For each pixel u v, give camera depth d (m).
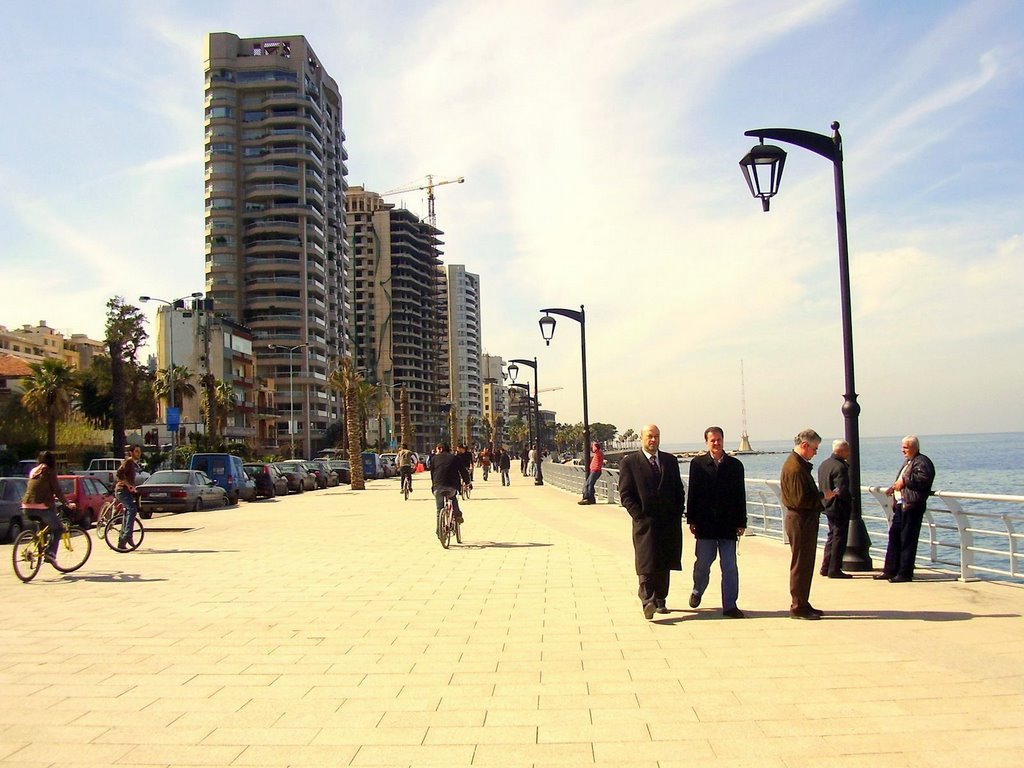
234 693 6.09
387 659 7.01
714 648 7.11
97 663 7.03
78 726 5.39
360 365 171.38
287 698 5.94
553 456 96.69
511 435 186.38
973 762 4.46
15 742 5.09
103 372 70.56
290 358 95.25
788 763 4.51
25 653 7.41
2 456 57.38
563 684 6.14
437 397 189.88
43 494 12.15
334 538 17.91
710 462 8.55
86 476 22.94
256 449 94.31
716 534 8.45
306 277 110.38
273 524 22.28
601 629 8.02
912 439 10.12
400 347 174.75
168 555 15.12
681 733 5.02
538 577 11.52
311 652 7.31
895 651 6.82
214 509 29.86
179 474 28.25
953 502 10.13
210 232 110.06
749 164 11.27
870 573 10.79
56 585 11.53
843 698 5.61
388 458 70.56
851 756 4.58
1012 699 5.53
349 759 4.73
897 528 10.27
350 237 174.12
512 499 31.34
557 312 28.41
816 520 8.25
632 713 5.42
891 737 4.86
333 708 5.68
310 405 112.06
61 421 60.41
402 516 24.66
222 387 81.25
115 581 11.85
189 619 8.90
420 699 5.84
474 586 10.81
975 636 7.28
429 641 7.66
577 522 20.75
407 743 4.96
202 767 4.66
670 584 10.55
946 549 22.47
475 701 5.77
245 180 110.94
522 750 4.80
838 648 6.97
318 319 114.75
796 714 5.31
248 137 111.56
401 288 175.38
